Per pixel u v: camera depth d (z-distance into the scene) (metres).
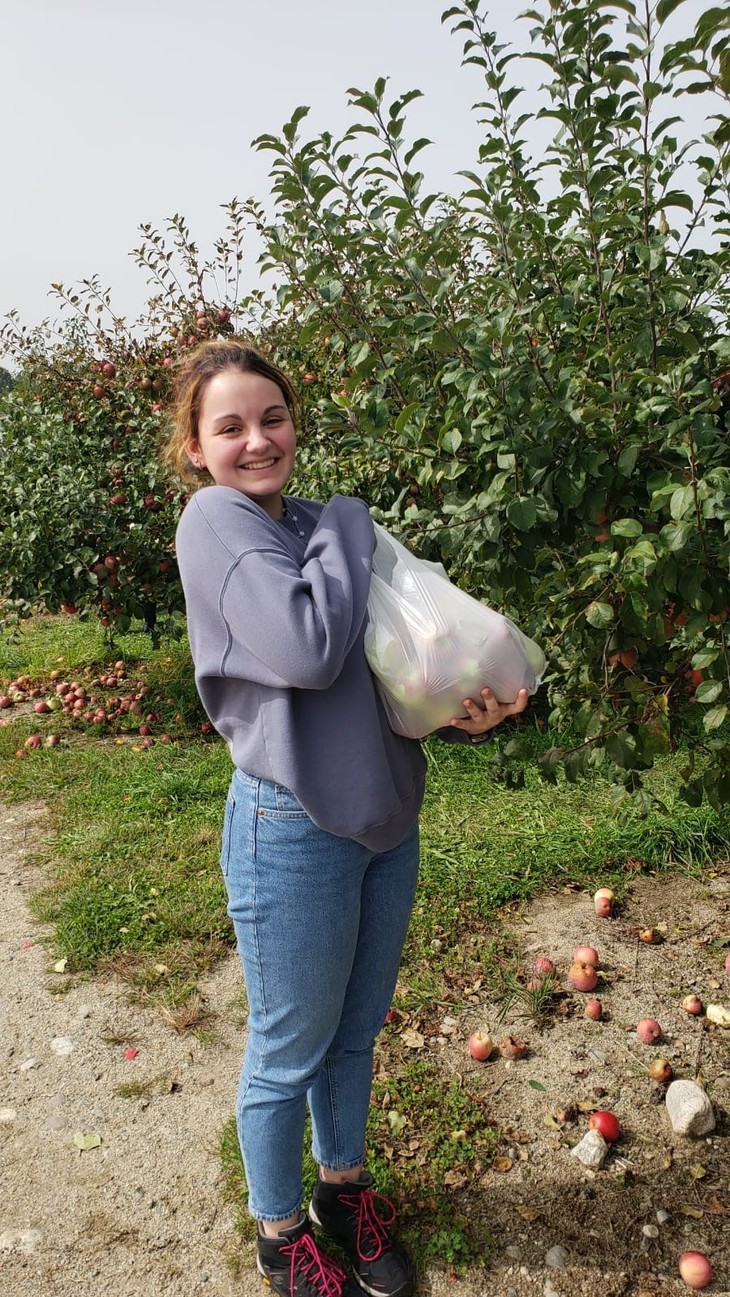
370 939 1.94
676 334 2.15
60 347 7.05
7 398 7.16
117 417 6.41
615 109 2.46
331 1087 2.05
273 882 1.73
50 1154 2.53
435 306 2.45
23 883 4.03
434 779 4.77
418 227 2.60
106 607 6.00
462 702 1.71
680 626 2.24
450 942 3.44
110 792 4.88
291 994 1.79
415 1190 2.37
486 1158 2.47
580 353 2.54
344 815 1.66
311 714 1.67
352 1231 2.11
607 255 2.61
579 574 2.24
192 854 4.13
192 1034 3.00
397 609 1.69
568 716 2.46
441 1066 2.82
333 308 2.66
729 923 3.51
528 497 2.14
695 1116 2.52
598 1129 2.52
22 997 3.22
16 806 4.88
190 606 1.70
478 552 2.34
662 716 2.04
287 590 1.55
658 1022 3.01
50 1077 2.83
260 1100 1.87
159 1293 2.12
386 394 2.79
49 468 6.16
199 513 1.68
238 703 1.71
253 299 3.22
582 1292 2.10
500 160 2.69
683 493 1.83
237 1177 2.42
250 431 1.71
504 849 4.03
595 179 2.32
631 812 4.18
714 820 4.02
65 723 6.09
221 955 3.42
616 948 3.39
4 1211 2.35
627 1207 2.31
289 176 2.62
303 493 4.33
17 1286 2.15
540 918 3.59
